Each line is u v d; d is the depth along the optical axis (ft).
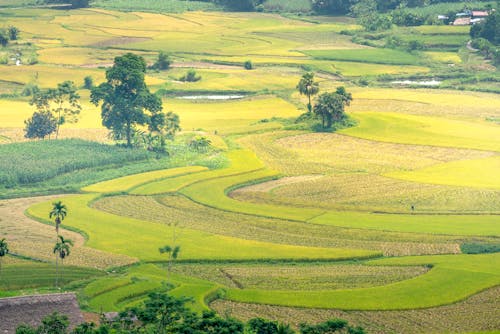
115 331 495.00
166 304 508.53
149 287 589.32
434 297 576.61
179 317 504.43
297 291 593.83
